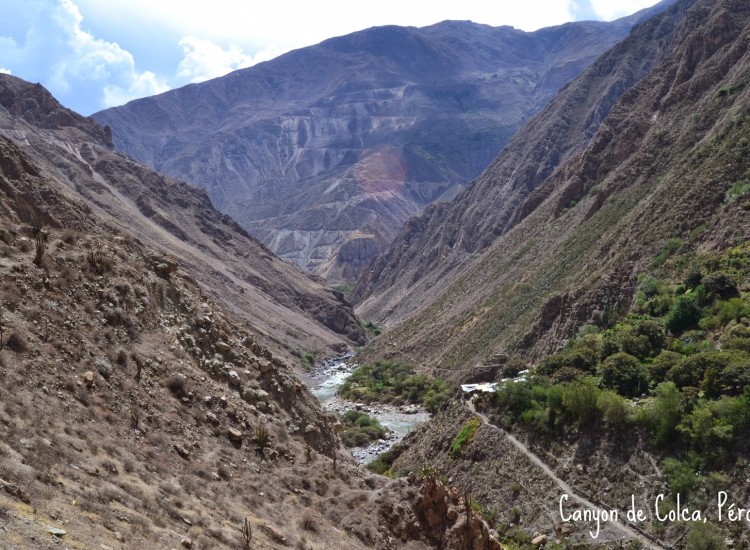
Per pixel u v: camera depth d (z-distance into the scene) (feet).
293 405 117.39
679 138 304.91
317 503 89.92
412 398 298.56
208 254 548.72
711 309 165.89
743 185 210.18
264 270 604.49
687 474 120.47
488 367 248.11
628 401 145.38
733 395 130.00
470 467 158.20
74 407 74.33
